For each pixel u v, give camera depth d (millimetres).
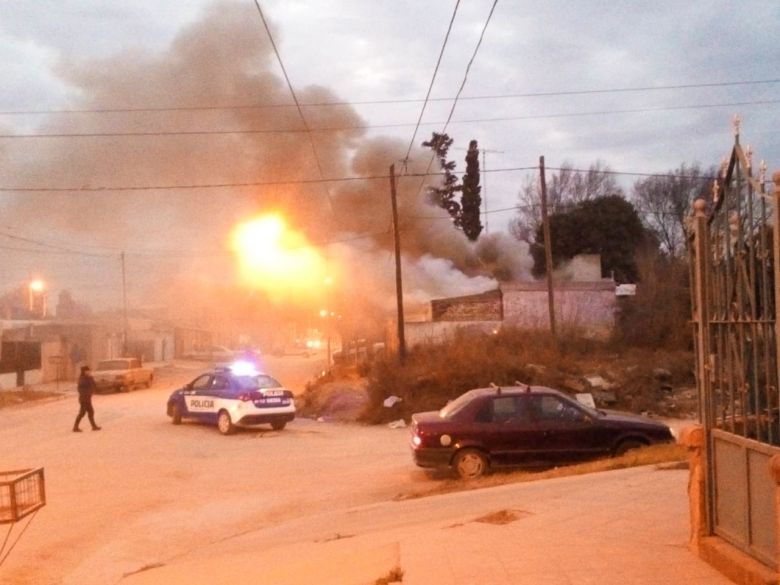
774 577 5680
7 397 38375
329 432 24906
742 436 6477
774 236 5656
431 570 7398
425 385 28203
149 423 27188
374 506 12648
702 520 7043
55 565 10461
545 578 6809
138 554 11023
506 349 30984
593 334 36938
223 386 24859
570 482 12102
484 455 15352
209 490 15406
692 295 7480
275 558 9344
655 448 14781
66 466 18266
